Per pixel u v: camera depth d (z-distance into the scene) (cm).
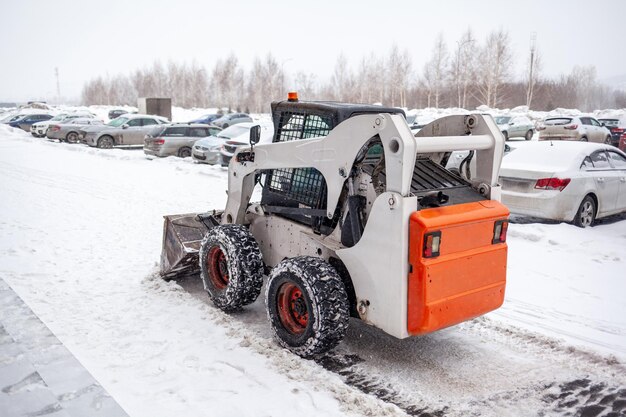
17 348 441
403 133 396
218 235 539
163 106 4347
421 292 398
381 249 414
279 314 471
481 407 394
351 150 437
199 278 659
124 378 409
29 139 2698
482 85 5866
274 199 545
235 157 573
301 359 443
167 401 379
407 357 468
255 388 401
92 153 2106
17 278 630
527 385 426
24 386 381
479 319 547
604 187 932
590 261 732
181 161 1858
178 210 1045
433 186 453
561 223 890
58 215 984
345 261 449
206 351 457
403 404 396
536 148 960
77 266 687
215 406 375
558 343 489
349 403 383
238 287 518
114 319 521
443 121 491
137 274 660
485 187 465
